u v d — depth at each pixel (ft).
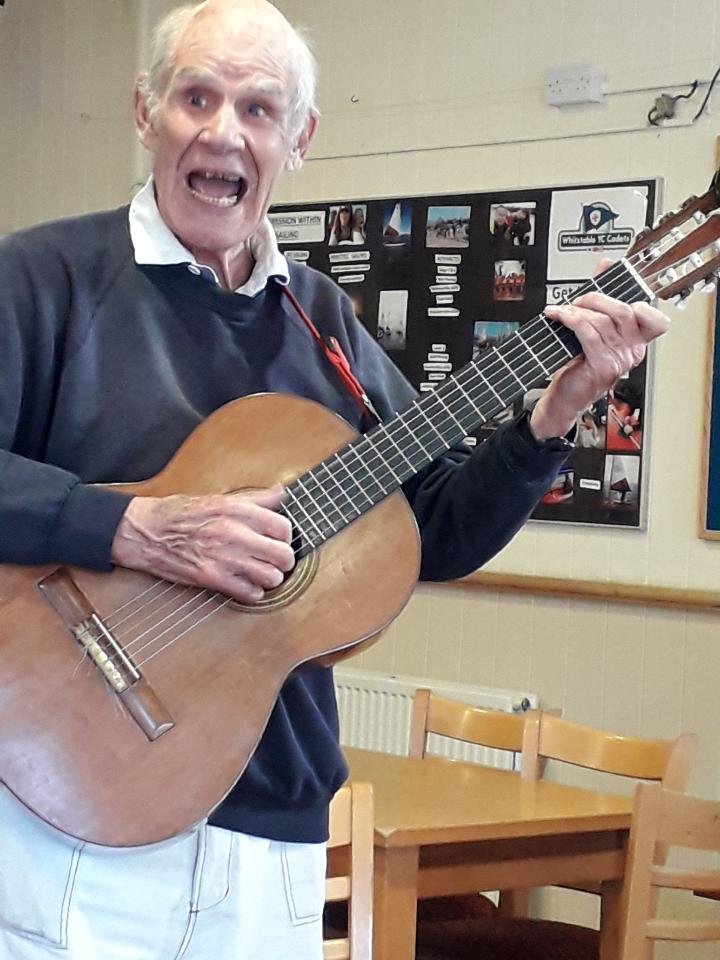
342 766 5.58
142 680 4.94
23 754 4.79
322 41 14.51
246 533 4.97
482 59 13.62
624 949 8.09
